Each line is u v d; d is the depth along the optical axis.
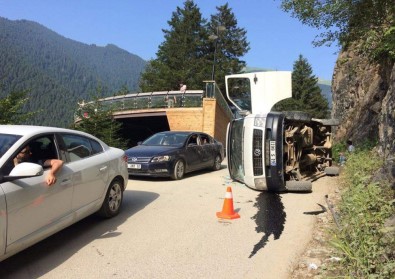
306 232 6.38
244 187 10.42
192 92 27.22
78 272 4.80
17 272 4.80
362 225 4.94
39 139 5.39
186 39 61.41
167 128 33.16
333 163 15.60
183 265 5.03
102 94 23.33
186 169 12.16
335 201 8.54
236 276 4.71
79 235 6.16
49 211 5.13
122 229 6.48
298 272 4.78
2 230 4.33
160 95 28.08
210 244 5.80
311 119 10.93
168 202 8.49
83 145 6.43
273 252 5.48
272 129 9.36
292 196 9.26
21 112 12.77
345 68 22.12
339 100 23.27
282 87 10.44
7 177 4.50
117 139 22.67
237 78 10.93
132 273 4.79
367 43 9.95
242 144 10.13
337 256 4.85
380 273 3.90
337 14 9.90
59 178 5.36
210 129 25.84
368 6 9.40
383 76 13.90
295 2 9.69
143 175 11.27
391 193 6.38
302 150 11.46
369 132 15.41
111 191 7.06
